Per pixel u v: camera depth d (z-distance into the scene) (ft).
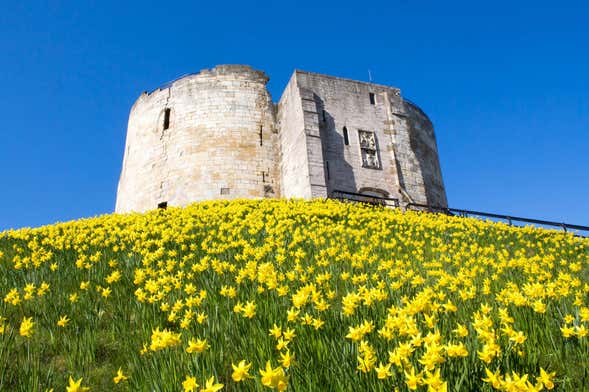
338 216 60.08
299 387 11.14
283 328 16.31
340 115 108.17
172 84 124.16
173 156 113.60
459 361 11.02
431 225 54.90
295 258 31.68
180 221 54.39
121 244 39.24
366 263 29.50
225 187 107.86
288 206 68.13
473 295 18.19
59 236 46.16
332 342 13.30
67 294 24.67
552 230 61.05
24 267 30.94
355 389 10.80
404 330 12.17
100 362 17.29
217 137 112.98
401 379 10.34
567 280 19.84
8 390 14.57
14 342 18.13
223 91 118.42
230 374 14.24
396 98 117.70
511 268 28.96
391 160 108.68
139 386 12.99
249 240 40.60
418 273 28.48
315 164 94.99
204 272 27.04
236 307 16.66
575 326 13.57
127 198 121.80
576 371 12.79
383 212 70.03
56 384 15.17
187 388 9.17
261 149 114.73
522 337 11.59
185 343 15.38
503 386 8.51
